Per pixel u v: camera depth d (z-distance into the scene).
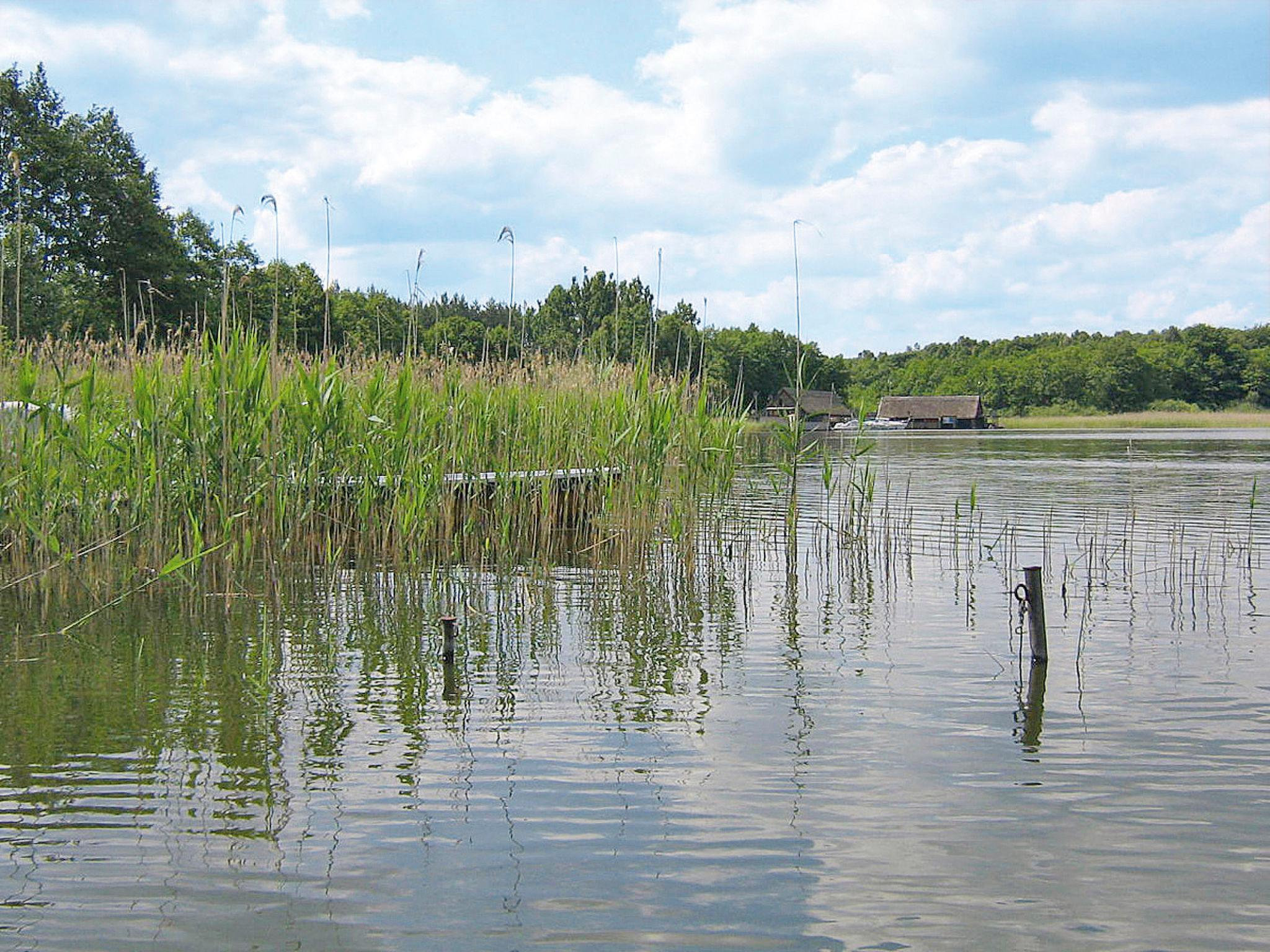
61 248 39.25
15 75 39.62
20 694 6.68
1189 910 4.01
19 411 8.93
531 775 5.37
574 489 12.56
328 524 10.23
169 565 8.34
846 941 3.78
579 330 14.73
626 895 4.12
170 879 4.25
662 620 8.95
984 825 4.77
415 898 4.09
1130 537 13.73
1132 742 5.87
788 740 5.91
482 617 8.95
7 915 3.96
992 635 8.45
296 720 6.21
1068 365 103.12
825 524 12.09
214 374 9.77
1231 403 103.69
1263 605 9.53
